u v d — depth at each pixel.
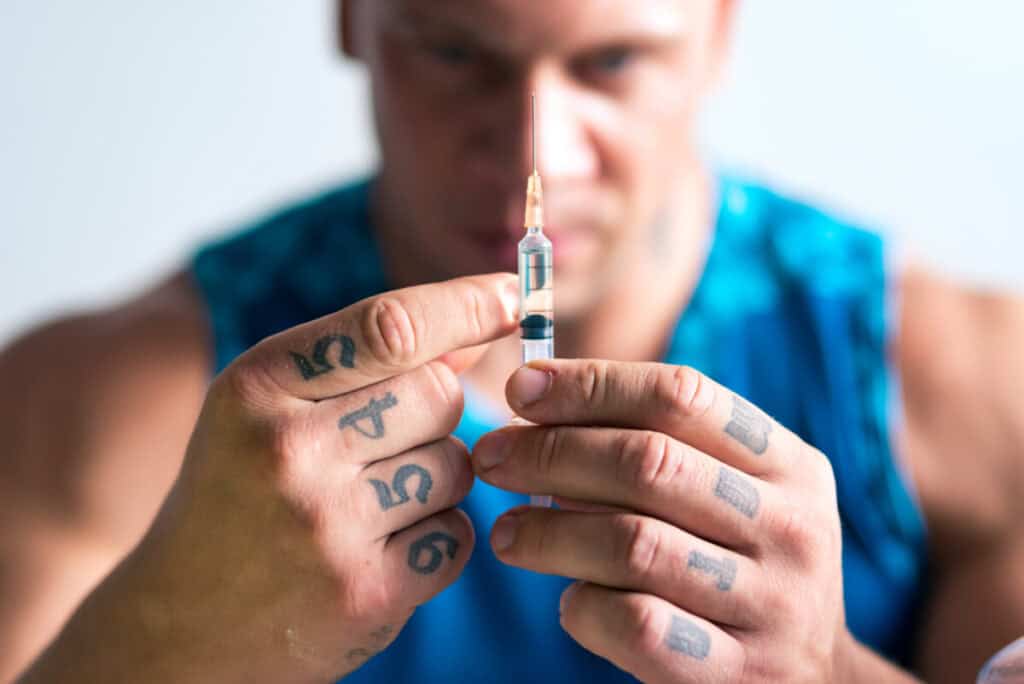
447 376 0.53
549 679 0.72
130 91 1.17
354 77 1.17
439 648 0.72
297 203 0.82
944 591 0.74
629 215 0.66
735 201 0.79
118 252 1.20
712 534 0.52
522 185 0.63
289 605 0.53
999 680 0.50
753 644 0.53
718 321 0.77
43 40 1.16
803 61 1.11
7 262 1.20
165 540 0.54
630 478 0.52
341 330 0.52
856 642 0.60
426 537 0.54
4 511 0.70
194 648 0.54
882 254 0.78
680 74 0.65
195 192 1.20
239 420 0.52
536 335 0.56
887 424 0.75
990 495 0.74
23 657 0.66
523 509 0.54
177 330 0.76
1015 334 0.77
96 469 0.71
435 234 0.68
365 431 0.52
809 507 0.53
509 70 0.63
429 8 0.61
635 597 0.52
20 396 0.74
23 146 1.17
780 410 0.76
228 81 1.18
